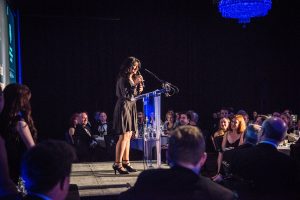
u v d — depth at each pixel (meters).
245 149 2.69
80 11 9.16
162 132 6.77
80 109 9.64
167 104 10.20
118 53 9.75
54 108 9.50
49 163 1.26
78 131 6.84
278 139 2.61
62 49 9.43
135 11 9.66
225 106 10.59
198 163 1.71
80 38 9.52
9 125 2.44
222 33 10.38
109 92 9.76
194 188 1.62
